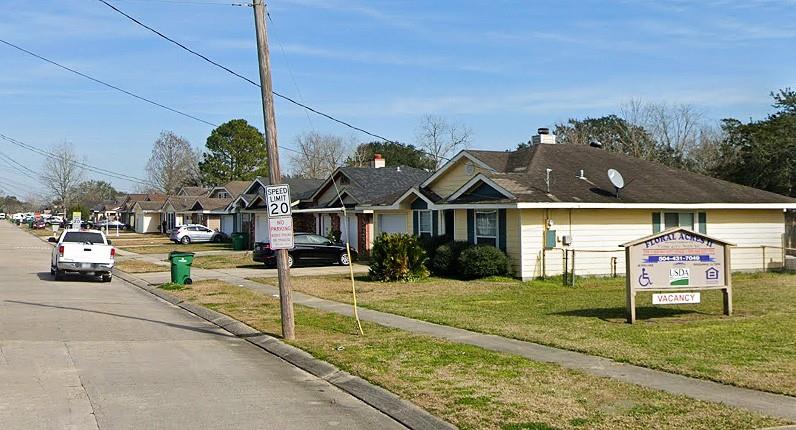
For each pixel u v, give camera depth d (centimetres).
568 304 1758
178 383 959
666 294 1441
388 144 7981
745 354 1077
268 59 1323
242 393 909
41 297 2044
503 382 926
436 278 2502
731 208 2689
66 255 2644
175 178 11675
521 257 2397
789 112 4169
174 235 6156
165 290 2292
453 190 2958
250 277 2728
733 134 4353
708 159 5634
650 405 798
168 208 8200
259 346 1295
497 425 733
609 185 2659
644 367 1005
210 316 1694
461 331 1360
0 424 736
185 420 769
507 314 1585
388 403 842
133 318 1645
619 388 881
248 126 9731
